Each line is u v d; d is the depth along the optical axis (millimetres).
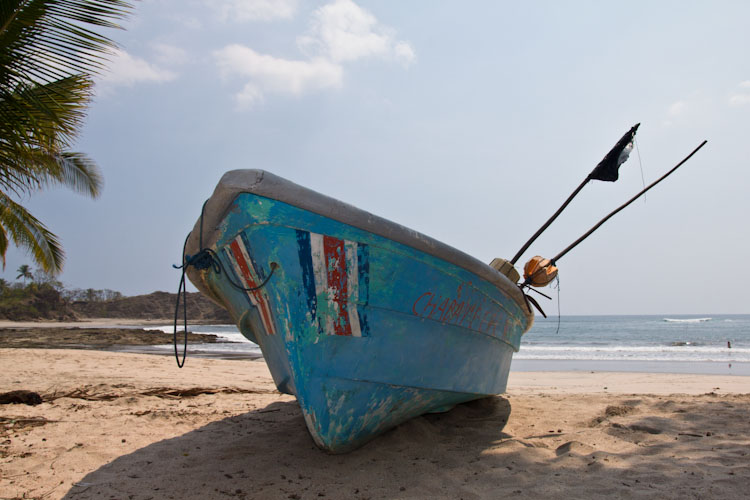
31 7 5656
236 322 5141
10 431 4750
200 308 155000
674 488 3092
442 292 3934
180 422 5223
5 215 12484
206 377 9578
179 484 3357
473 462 3779
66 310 116562
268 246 3492
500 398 6555
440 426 4941
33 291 111750
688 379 11617
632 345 34281
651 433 4633
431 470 3582
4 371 9438
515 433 4809
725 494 2959
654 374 13133
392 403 3893
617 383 10711
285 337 3539
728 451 3893
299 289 3482
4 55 5930
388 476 3477
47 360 11664
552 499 3002
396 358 3764
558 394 7586
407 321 3789
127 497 3137
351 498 3105
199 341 37344
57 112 7293
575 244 6801
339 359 3561
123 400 6391
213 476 3514
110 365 11148
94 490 3248
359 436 3828
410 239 3582
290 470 3633
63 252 14258
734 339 40188
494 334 4809
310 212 3422
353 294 3551
